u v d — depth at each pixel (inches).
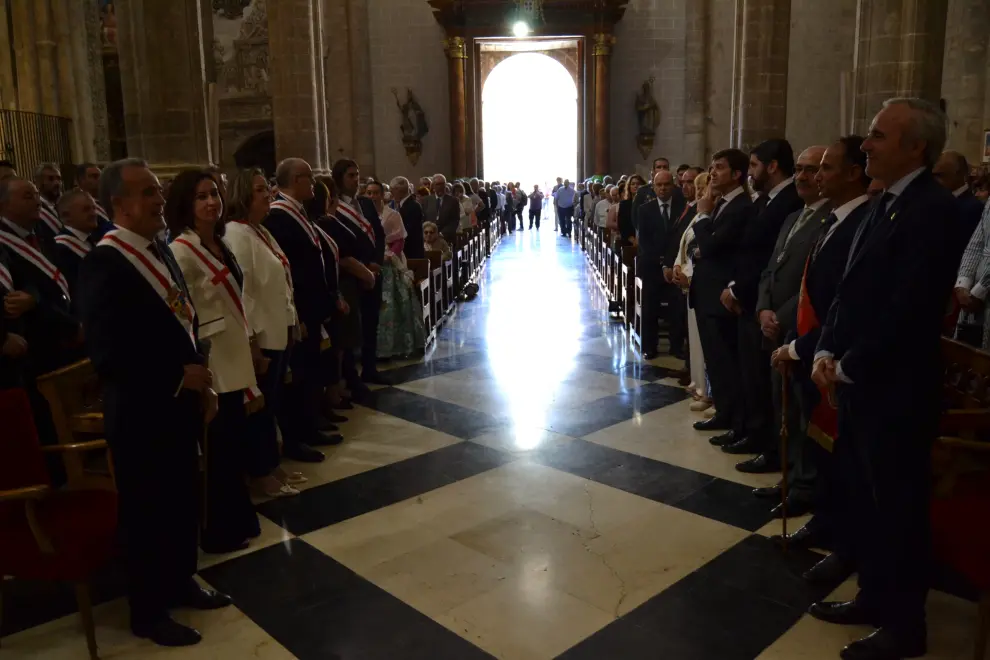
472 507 172.4
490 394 260.8
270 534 160.9
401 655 119.2
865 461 112.7
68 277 196.4
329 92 887.1
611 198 505.4
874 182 133.0
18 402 122.7
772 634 122.8
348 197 239.1
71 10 502.9
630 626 125.6
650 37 906.7
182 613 132.0
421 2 916.6
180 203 143.9
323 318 203.3
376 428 227.1
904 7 293.6
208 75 823.7
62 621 131.6
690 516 165.8
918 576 111.2
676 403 247.3
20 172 455.8
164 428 120.1
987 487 121.5
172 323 119.5
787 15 504.7
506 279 542.0
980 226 191.8
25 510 114.8
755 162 185.6
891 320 104.5
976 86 511.5
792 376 159.0
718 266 205.9
